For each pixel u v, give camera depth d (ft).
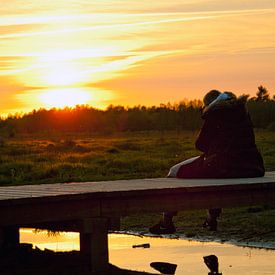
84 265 46.70
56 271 45.68
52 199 43.27
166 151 156.46
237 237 63.93
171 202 47.11
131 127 368.27
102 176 104.99
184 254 57.21
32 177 106.32
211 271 50.90
